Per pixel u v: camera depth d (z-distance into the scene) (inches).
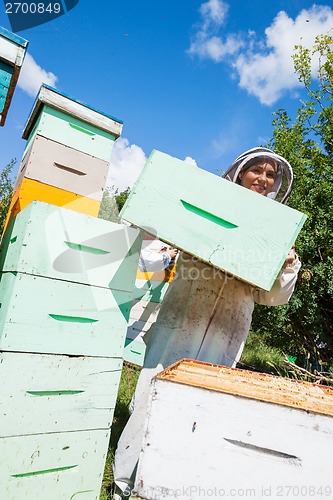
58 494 54.7
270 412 35.3
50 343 54.0
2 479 49.7
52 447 54.1
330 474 33.4
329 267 182.2
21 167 80.5
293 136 249.9
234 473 35.0
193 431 36.1
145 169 55.6
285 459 34.6
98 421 58.6
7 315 50.5
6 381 50.1
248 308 75.3
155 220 54.2
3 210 195.8
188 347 68.8
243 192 54.4
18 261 51.9
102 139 80.7
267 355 242.5
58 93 74.5
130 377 135.9
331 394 44.8
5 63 74.8
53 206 54.7
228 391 36.9
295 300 183.2
